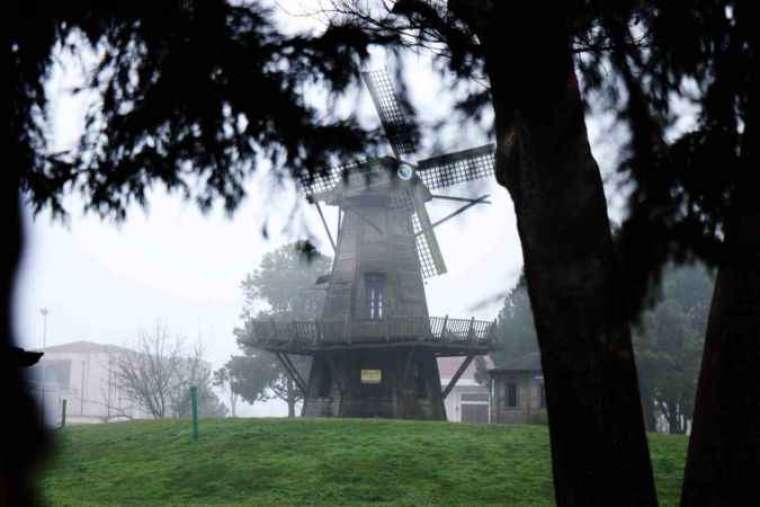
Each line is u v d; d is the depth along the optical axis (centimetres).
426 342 4056
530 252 723
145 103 703
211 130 736
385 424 2919
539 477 2195
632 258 734
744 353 713
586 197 714
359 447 2502
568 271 711
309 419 3116
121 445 2709
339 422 2975
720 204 751
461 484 2128
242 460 2392
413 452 2430
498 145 743
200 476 2261
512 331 6894
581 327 711
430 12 777
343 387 4294
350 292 4250
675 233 733
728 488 714
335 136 748
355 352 4294
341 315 4266
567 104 710
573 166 715
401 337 4078
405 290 4181
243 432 2775
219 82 718
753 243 709
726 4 753
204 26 683
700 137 758
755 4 719
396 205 4119
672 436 2719
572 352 712
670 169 758
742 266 713
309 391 4516
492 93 745
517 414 5275
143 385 7644
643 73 823
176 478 2256
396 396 4209
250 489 2127
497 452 2436
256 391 7650
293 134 740
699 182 750
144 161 735
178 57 688
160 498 2066
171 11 661
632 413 714
